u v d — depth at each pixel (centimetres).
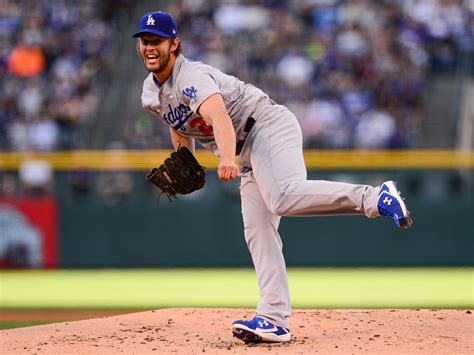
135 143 5728
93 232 5331
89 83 6303
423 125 5900
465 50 6400
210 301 3997
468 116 5984
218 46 6394
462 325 2198
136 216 5306
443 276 4938
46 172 5366
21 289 4684
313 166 5144
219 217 5259
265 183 1861
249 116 1891
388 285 4562
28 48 6456
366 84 6059
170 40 1828
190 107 1828
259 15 6619
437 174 5131
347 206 1794
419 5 6562
